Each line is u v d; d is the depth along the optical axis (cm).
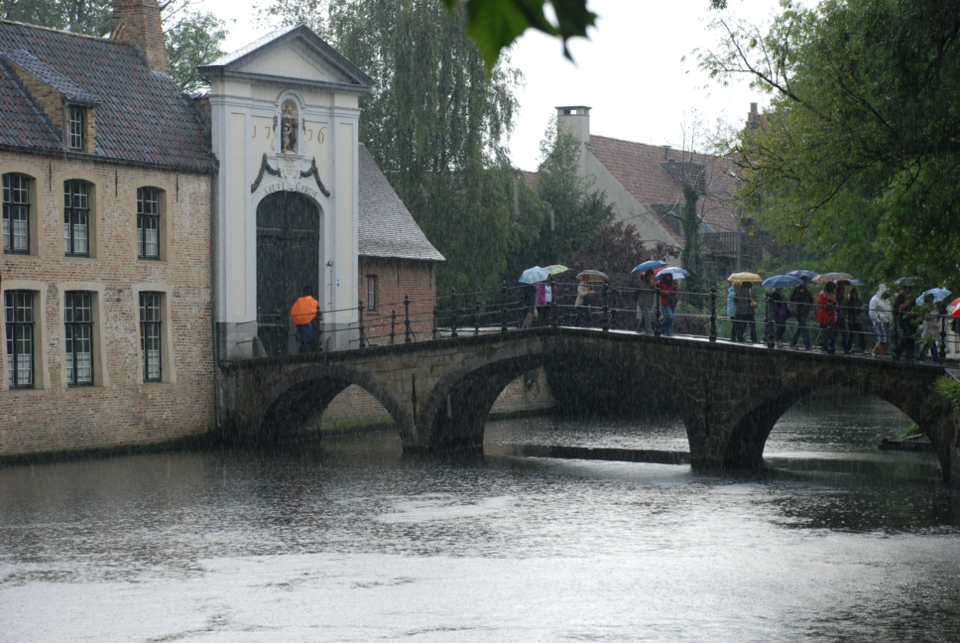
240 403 3159
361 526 1912
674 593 1414
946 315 2298
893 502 2125
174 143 3070
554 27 196
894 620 1271
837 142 2114
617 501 2178
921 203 1995
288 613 1316
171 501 2180
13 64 2802
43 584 1484
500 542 1766
